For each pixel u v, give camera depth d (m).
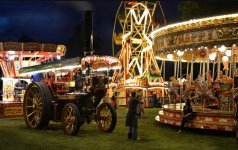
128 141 12.12
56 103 14.41
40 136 12.81
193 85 17.56
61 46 27.97
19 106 20.03
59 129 14.70
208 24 14.44
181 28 15.45
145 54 34.03
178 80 19.02
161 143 11.88
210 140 12.52
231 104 15.63
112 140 12.25
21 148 10.49
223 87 16.12
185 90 17.58
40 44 26.52
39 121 14.38
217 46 14.26
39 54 28.53
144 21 34.59
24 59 30.52
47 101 14.32
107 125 14.01
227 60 19.67
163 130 14.96
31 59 28.98
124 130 14.66
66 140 12.07
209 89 16.62
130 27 34.84
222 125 13.52
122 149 10.78
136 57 34.84
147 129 15.25
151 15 35.12
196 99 17.25
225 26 14.01
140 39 34.53
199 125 14.07
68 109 13.30
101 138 12.60
